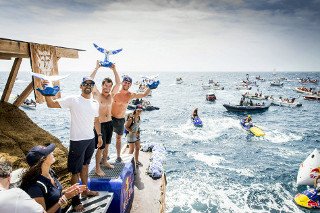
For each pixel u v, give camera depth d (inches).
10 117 178.1
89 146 122.4
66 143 776.3
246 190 473.7
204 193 460.1
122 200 145.2
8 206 60.4
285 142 803.4
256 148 739.4
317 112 1407.5
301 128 1003.9
